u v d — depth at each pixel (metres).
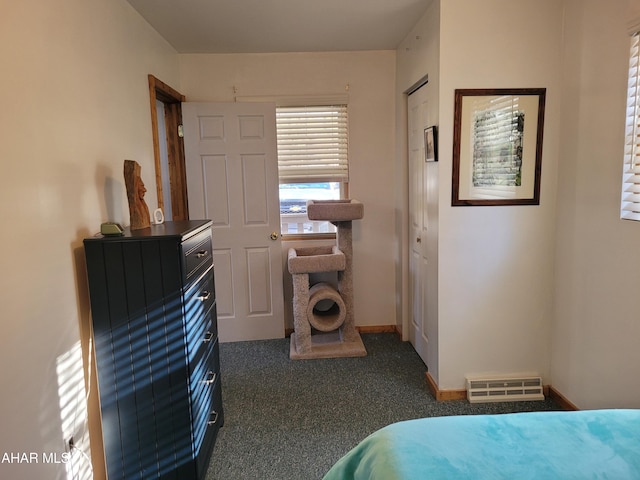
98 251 1.69
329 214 3.22
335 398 2.67
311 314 3.24
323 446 2.20
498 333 2.60
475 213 2.52
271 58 3.49
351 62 3.53
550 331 2.60
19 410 1.34
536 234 2.54
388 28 2.97
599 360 2.16
